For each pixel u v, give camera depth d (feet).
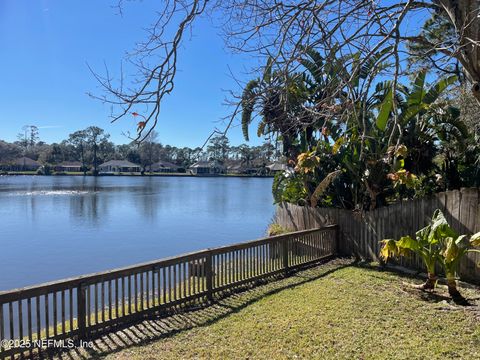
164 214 89.10
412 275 25.84
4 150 356.18
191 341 16.39
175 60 11.28
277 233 41.81
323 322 17.95
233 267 23.88
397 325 17.42
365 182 31.78
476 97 14.11
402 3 13.70
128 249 51.37
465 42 13.23
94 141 353.72
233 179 294.46
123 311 18.47
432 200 26.43
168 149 390.42
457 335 16.17
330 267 29.22
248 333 17.02
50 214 88.02
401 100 31.01
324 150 34.88
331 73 13.61
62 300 16.38
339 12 12.67
